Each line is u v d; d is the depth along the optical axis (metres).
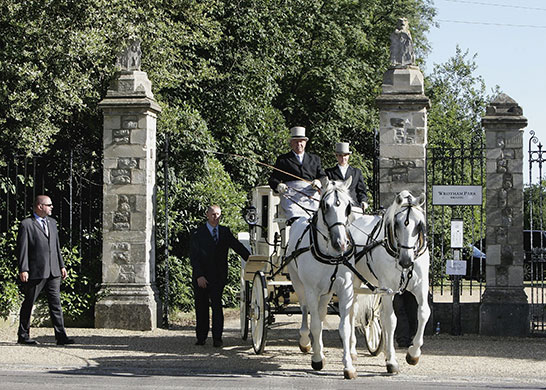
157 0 19.09
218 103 25.00
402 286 9.98
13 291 15.04
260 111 26.47
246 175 25.53
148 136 15.56
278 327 15.73
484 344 13.42
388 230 9.98
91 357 11.53
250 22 25.84
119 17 16.33
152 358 11.48
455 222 14.78
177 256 20.88
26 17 15.37
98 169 17.77
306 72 32.97
